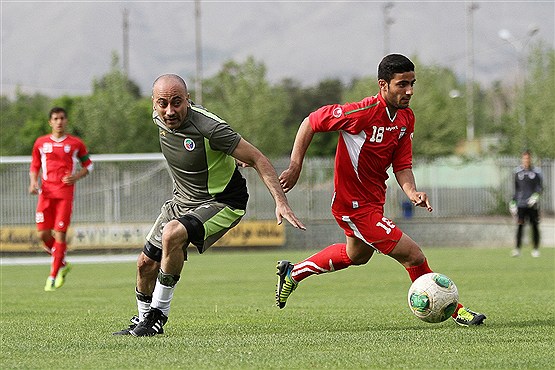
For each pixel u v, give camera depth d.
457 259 77.94
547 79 169.00
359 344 23.77
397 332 26.62
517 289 45.69
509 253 89.50
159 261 26.62
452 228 115.62
